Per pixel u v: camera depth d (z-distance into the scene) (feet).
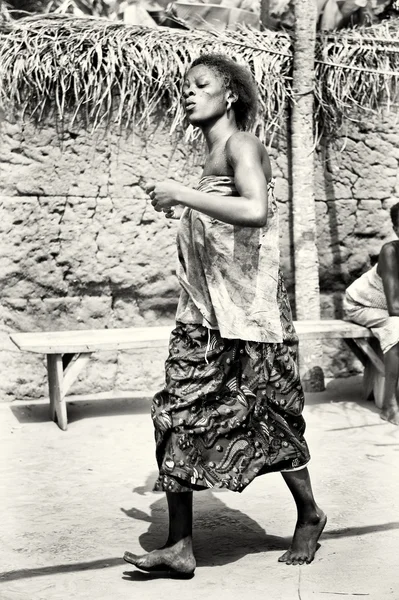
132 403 20.63
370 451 16.63
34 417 19.35
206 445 10.60
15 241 20.31
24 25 20.25
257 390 10.73
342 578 10.64
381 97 23.06
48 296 20.76
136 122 21.02
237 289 10.56
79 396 21.03
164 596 10.18
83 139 20.65
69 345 18.10
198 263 10.75
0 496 14.06
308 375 21.70
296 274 22.09
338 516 12.94
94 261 21.01
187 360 10.75
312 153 22.02
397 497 13.83
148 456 16.49
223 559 11.39
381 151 23.27
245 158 10.27
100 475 15.26
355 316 20.25
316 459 16.07
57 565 11.18
